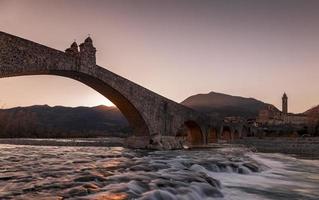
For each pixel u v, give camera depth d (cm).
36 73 3334
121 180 1833
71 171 2206
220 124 10156
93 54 3916
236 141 11188
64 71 3522
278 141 11300
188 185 1781
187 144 7919
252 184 2267
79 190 1541
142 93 5003
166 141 5384
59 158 3381
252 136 16062
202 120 7850
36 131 15788
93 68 3891
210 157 3628
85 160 3108
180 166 2694
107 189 1577
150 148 5169
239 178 2494
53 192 1509
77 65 3622
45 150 5144
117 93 4472
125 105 4869
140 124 5262
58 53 3347
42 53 3139
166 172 2247
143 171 2286
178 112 6272
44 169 2328
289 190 2108
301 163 4034
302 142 10644
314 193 2031
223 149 6075
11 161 2992
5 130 14925
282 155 5612
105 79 4116
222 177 2481
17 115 16312
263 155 5175
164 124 5703
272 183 2350
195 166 2739
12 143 8319
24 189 1574
